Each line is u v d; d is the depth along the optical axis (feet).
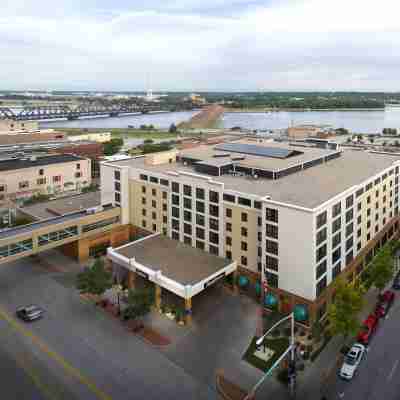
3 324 207.10
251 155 316.19
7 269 268.21
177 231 271.08
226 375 172.45
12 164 444.96
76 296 235.81
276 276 212.64
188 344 193.26
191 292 206.08
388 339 194.80
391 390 162.30
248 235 228.43
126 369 175.52
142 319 213.05
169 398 159.33
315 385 166.20
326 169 289.33
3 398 157.99
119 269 263.29
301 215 195.83
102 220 288.71
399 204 321.32
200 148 350.64
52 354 184.65
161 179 273.75
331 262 216.13
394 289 242.17
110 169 303.68
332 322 184.44
